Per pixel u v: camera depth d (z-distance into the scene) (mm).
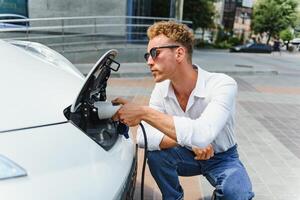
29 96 1539
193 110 1943
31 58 2023
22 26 10047
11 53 1945
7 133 1298
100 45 10781
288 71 13188
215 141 2043
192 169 2230
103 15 11070
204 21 33156
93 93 1688
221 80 1887
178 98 1994
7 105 1423
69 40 10773
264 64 15609
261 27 42062
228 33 42375
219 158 2113
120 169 1490
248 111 5859
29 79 1688
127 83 7945
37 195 1151
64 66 2314
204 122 1695
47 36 9945
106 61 1603
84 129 1530
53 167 1256
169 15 13711
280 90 8508
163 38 1733
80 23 10875
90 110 1592
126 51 10492
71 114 1518
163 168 2223
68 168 1288
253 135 4469
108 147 1534
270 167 3471
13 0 10711
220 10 42344
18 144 1267
